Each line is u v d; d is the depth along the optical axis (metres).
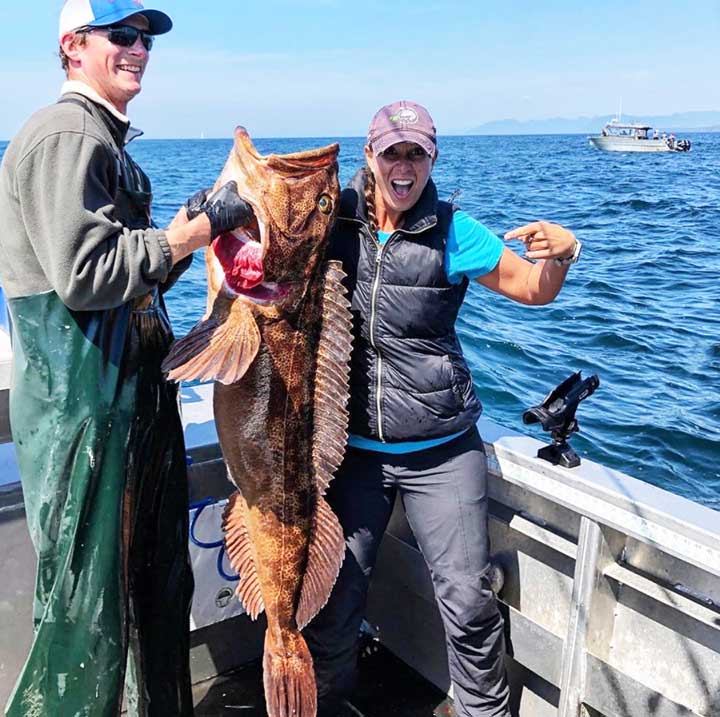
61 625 2.00
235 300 2.17
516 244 12.44
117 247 1.85
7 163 1.88
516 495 2.67
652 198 23.59
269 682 2.30
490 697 2.54
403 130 2.33
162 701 2.37
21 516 2.28
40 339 1.94
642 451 5.71
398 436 2.47
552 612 2.59
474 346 7.96
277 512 2.30
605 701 2.34
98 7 1.94
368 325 2.44
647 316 9.21
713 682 2.20
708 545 2.03
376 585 3.12
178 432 2.28
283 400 2.26
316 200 2.23
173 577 2.33
